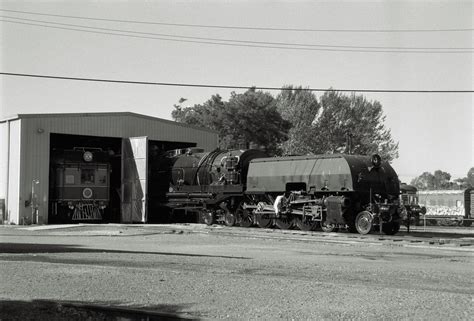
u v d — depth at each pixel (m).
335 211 27.52
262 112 65.56
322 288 11.20
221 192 34.28
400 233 29.09
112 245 22.16
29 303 10.12
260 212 31.69
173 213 39.88
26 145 37.69
